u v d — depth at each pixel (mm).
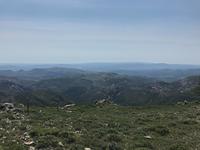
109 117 37500
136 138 26078
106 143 23188
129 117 38531
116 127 30406
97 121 32906
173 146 23953
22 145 20484
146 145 23922
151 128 30219
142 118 36875
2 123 27875
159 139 26625
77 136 23578
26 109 39250
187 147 24141
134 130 29219
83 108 47062
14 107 40062
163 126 31250
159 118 38125
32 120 30688
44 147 20781
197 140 26859
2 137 22484
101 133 26438
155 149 23359
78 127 28188
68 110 43406
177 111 46469
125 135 26844
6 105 39625
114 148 22109
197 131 30719
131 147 23031
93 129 28078
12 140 21641
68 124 29812
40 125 28062
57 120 31969
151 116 40094
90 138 24172
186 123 34906
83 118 34844
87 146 22094
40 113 37219
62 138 22984
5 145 20453
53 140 21719
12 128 25984
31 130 24422
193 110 47125
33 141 21688
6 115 32469
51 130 24312
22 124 28016
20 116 33312
